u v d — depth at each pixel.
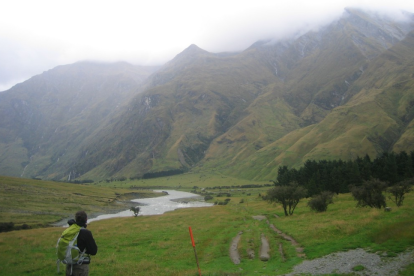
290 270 18.48
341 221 33.84
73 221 11.38
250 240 31.44
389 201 54.53
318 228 32.03
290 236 31.88
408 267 15.57
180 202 169.00
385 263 17.03
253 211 75.62
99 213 117.00
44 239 38.00
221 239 32.91
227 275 18.09
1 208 96.56
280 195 59.22
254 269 19.84
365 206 48.62
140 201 177.75
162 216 76.69
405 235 21.41
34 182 173.75
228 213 74.88
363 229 27.08
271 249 26.00
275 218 56.25
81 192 171.75
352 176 94.06
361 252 20.38
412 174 92.75
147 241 35.00
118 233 42.94
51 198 130.62
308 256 21.67
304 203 83.44
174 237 36.78
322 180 99.81
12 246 32.91
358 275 15.80
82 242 10.54
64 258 10.25
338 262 18.84
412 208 37.38
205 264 22.50
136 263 23.38
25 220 84.25
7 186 139.62
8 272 21.62
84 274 10.52
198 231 41.62
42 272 21.50
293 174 123.25
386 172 94.06
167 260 24.67
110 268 22.02
